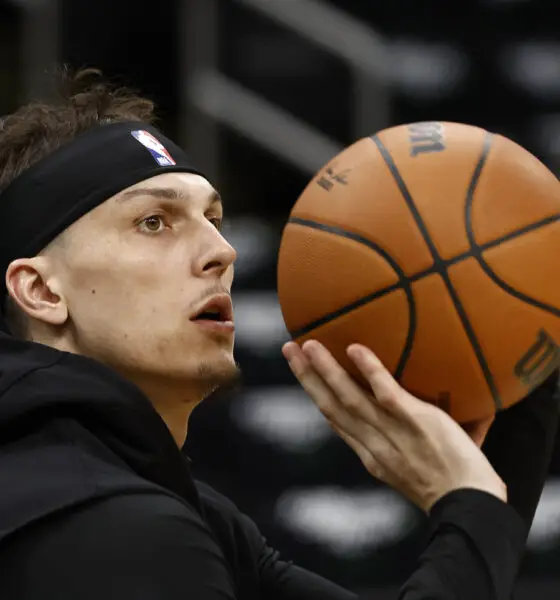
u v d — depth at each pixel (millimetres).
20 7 16312
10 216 5629
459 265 5254
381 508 13523
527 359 5391
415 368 5305
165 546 4395
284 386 14883
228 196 17156
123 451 4996
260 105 16266
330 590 6797
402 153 5520
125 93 6461
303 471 14008
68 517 4449
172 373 5461
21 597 4348
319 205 5531
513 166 5512
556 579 12961
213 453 14109
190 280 5504
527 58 16922
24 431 4918
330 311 5391
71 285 5469
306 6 16078
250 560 6672
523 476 6199
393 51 17016
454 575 4684
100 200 5453
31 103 6211
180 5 16656
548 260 5371
